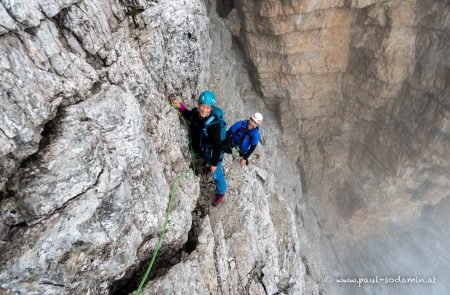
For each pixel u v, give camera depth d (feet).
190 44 19.27
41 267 8.60
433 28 42.65
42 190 8.65
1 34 8.12
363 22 46.06
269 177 34.50
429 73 45.57
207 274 17.22
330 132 63.10
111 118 10.96
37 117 8.63
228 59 48.42
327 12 44.88
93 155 9.77
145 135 13.01
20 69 8.39
